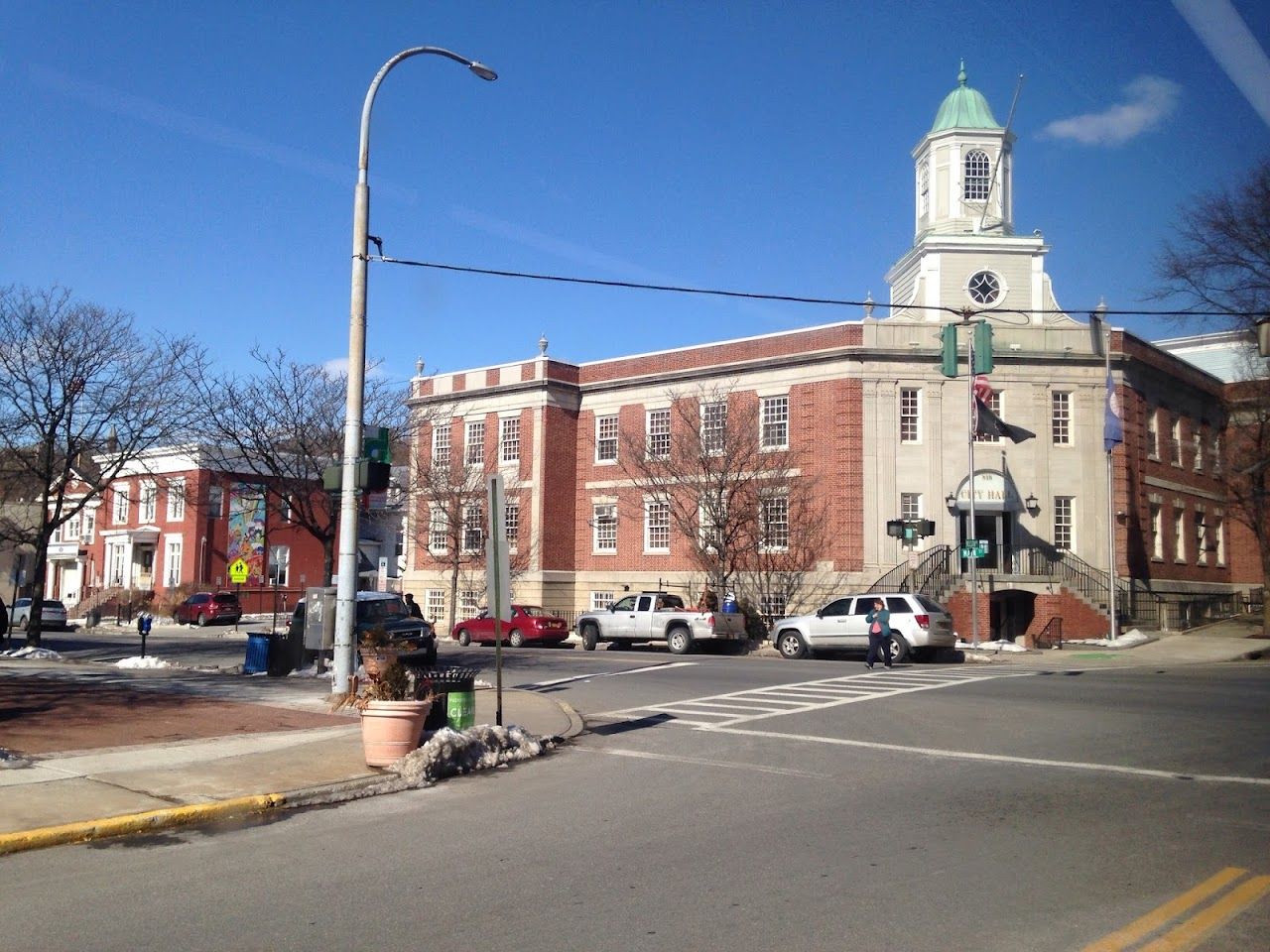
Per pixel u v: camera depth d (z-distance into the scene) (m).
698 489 38.38
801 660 28.58
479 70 17.73
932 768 11.82
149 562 60.78
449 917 6.44
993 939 5.92
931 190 41.22
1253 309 28.25
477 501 45.38
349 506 16.75
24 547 55.44
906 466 37.69
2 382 27.34
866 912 6.44
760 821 9.13
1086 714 16.12
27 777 10.38
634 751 13.33
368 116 17.36
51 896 6.95
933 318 38.62
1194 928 6.09
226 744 12.62
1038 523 37.62
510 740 12.77
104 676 21.19
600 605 44.12
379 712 11.36
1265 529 39.53
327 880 7.34
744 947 5.83
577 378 46.31
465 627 38.75
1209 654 29.66
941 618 27.86
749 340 40.66
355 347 17.05
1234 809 9.48
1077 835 8.49
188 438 30.89
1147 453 41.41
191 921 6.39
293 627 22.86
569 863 7.75
